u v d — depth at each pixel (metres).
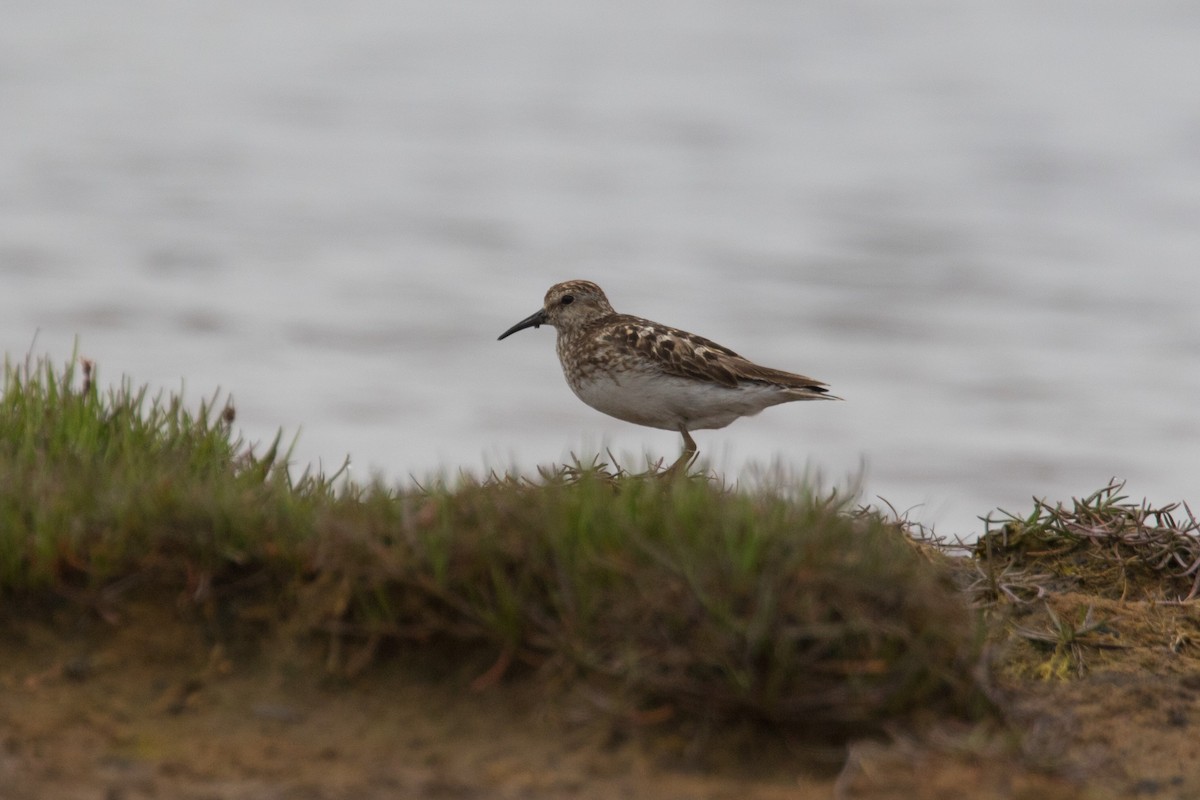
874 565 10.96
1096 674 12.14
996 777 10.03
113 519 11.45
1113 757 10.90
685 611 10.53
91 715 10.38
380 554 11.07
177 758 10.00
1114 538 14.49
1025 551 14.52
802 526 11.16
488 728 10.50
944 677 10.77
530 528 11.20
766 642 10.49
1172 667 12.30
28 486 11.83
